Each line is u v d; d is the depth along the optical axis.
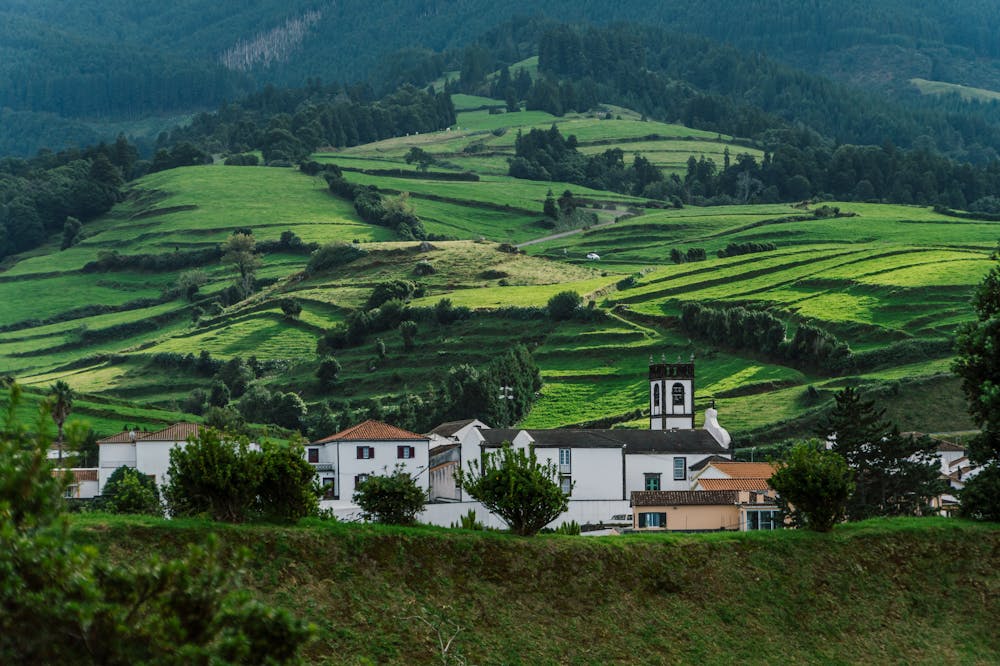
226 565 55.09
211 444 60.31
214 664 30.72
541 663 57.75
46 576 29.22
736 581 67.69
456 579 61.16
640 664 59.84
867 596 69.06
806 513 75.00
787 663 62.91
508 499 67.12
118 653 29.53
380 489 69.50
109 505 77.00
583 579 64.12
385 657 54.38
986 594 70.94
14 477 29.59
